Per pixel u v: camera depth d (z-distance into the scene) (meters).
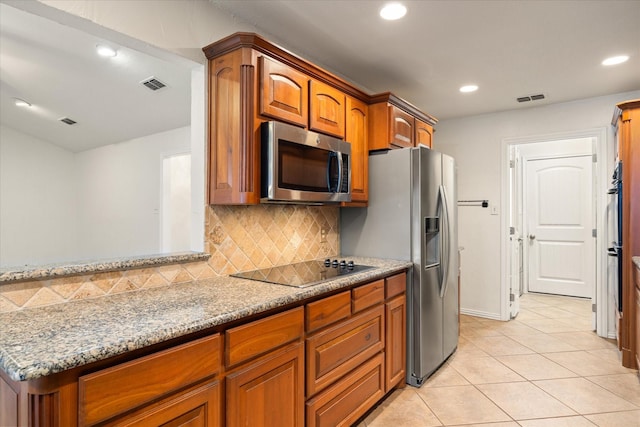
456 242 3.16
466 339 3.46
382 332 2.27
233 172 1.85
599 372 2.74
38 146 5.67
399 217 2.67
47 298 1.41
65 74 3.25
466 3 1.98
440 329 2.80
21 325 1.17
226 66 1.89
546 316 4.21
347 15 2.10
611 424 2.07
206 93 1.96
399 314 2.48
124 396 1.03
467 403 2.32
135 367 1.05
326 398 1.79
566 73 2.96
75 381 0.94
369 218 2.83
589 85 3.24
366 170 2.77
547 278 5.34
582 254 5.07
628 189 2.81
